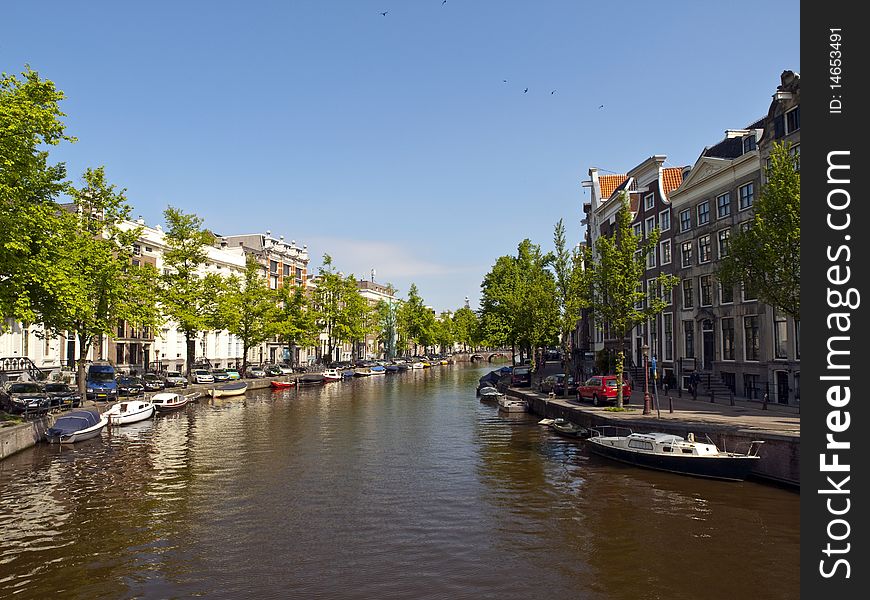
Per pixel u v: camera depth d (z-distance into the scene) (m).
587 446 26.59
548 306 48.62
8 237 22.02
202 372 55.41
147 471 22.33
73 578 12.87
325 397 51.66
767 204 20.44
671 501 17.77
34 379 38.47
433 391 58.19
